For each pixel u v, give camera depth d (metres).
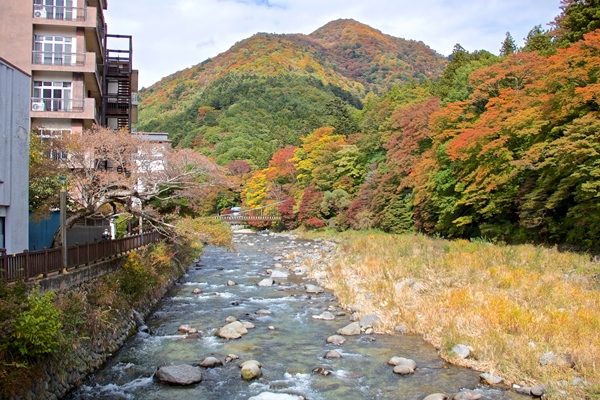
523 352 12.99
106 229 28.25
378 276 24.50
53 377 10.84
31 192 19.30
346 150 66.12
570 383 11.14
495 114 32.94
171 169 22.02
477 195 34.84
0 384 8.87
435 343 15.22
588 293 18.52
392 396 11.59
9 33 27.12
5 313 9.46
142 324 17.84
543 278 21.30
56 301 12.30
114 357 14.25
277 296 23.66
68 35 28.25
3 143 14.16
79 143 19.73
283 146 102.38
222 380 12.69
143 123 169.38
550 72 29.11
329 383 12.45
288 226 74.56
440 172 39.69
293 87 162.12
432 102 49.16
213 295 23.88
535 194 29.78
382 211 53.66
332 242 51.53
